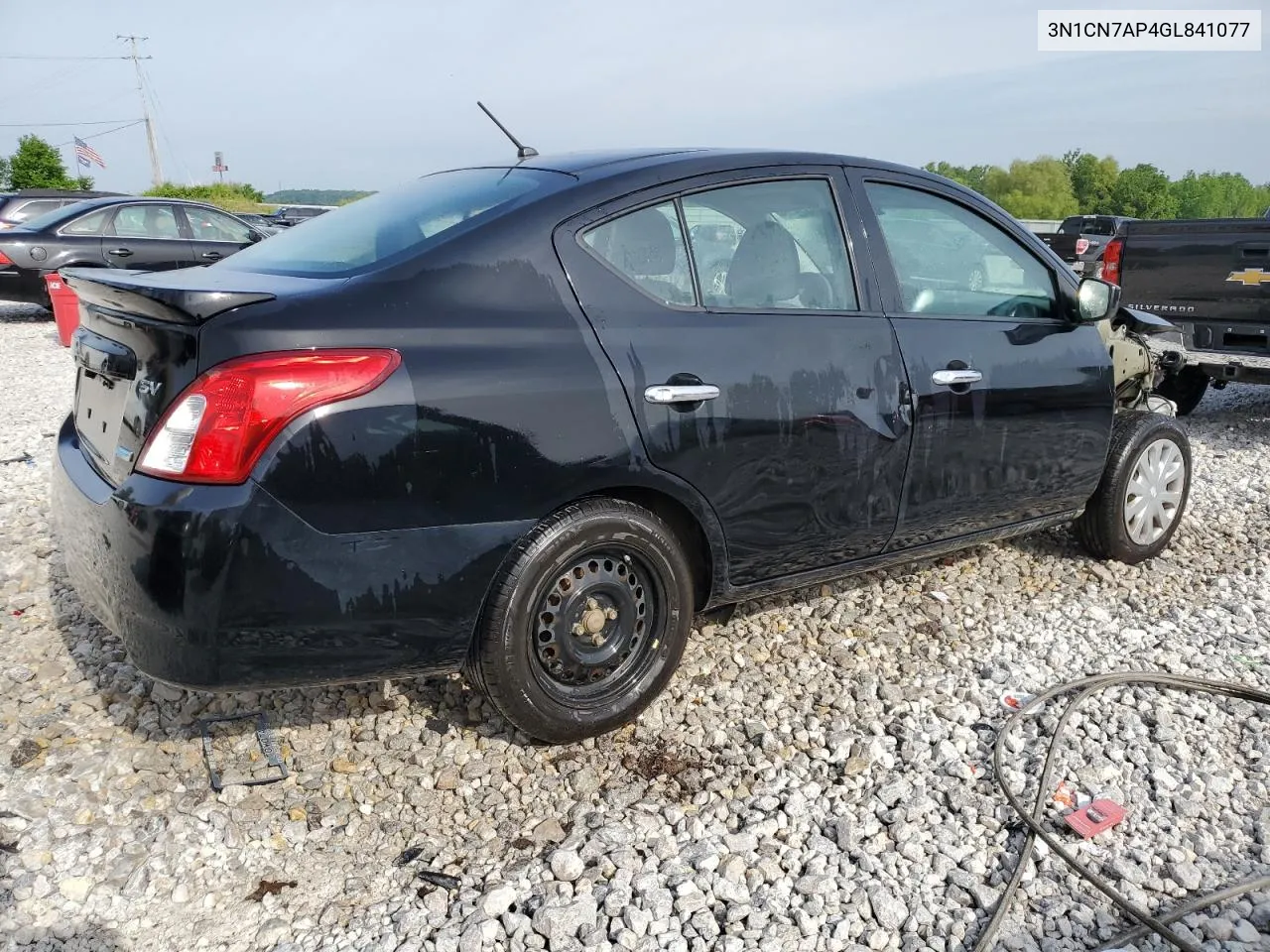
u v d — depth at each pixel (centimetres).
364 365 242
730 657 358
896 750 306
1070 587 432
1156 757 300
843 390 322
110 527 244
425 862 255
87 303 281
